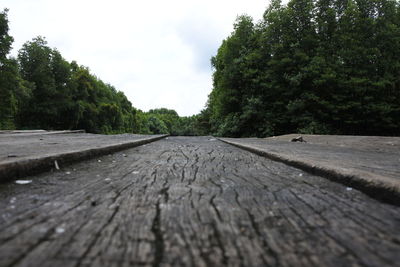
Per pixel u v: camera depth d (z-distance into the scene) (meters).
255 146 6.25
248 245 0.99
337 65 21.22
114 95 108.75
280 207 1.49
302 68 20.77
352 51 21.23
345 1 23.44
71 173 2.61
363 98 20.98
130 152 5.30
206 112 46.91
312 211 1.40
